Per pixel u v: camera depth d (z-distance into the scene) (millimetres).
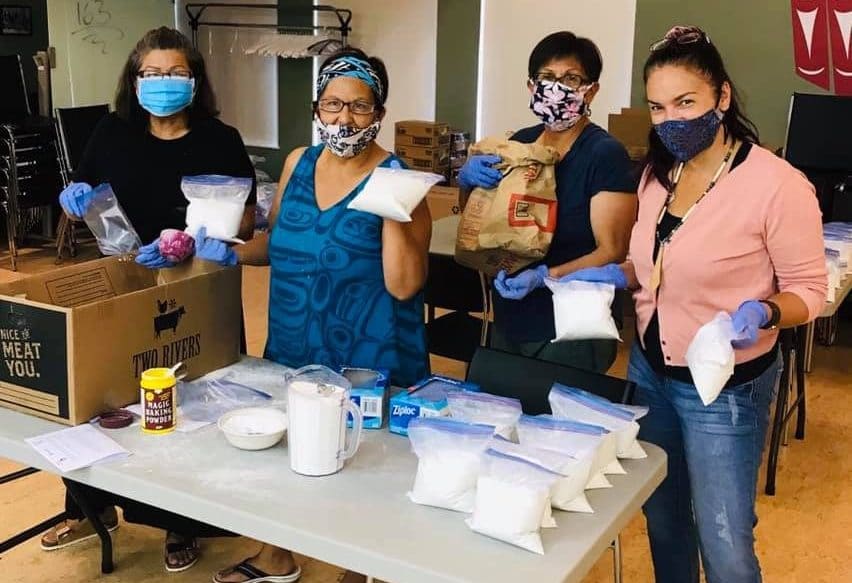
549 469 1478
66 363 1812
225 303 2191
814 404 4246
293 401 1669
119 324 1893
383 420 1944
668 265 1879
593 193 2379
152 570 2723
